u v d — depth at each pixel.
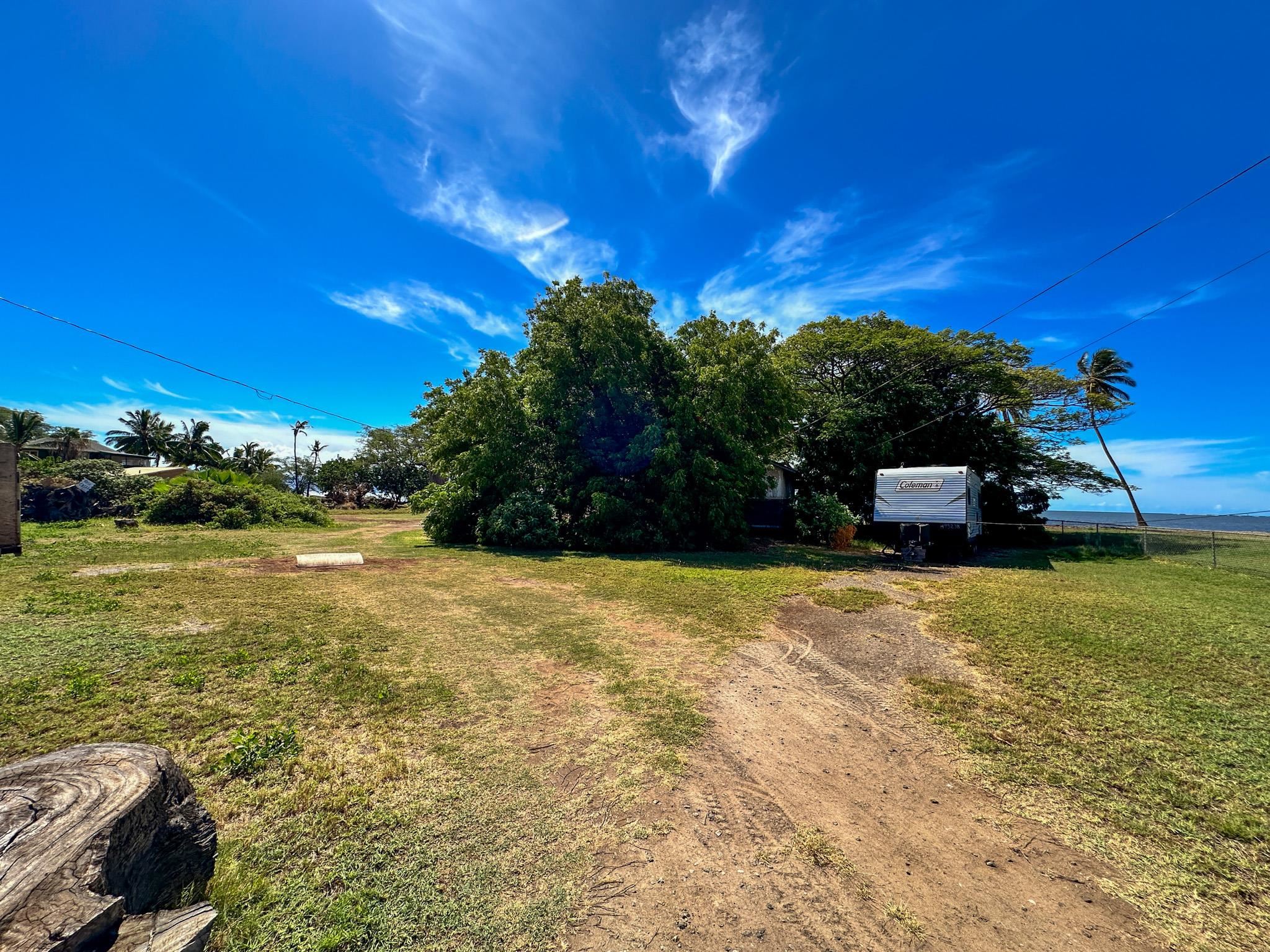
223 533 17.30
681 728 4.07
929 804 3.20
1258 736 3.97
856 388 21.61
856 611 7.95
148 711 3.89
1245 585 10.53
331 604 7.45
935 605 8.41
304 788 3.07
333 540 16.55
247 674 4.69
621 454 16.22
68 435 36.22
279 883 2.35
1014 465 21.84
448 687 4.65
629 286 16.70
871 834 2.91
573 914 2.29
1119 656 5.81
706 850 2.75
